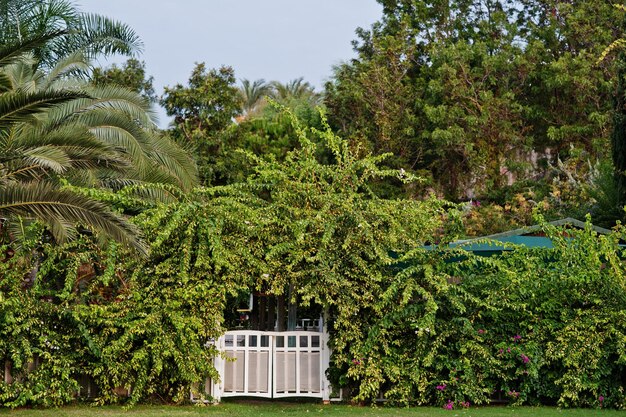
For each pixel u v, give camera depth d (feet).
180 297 42.19
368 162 48.06
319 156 116.57
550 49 119.44
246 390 44.34
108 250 41.65
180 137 106.42
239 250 43.04
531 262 45.14
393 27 129.49
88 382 42.83
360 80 117.50
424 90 119.34
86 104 59.57
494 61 115.44
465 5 130.31
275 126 117.60
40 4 71.36
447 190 117.91
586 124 112.57
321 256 43.19
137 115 62.44
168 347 41.29
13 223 49.06
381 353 43.91
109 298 43.73
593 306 43.78
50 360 40.06
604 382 42.80
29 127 52.19
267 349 44.91
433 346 42.75
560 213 89.25
